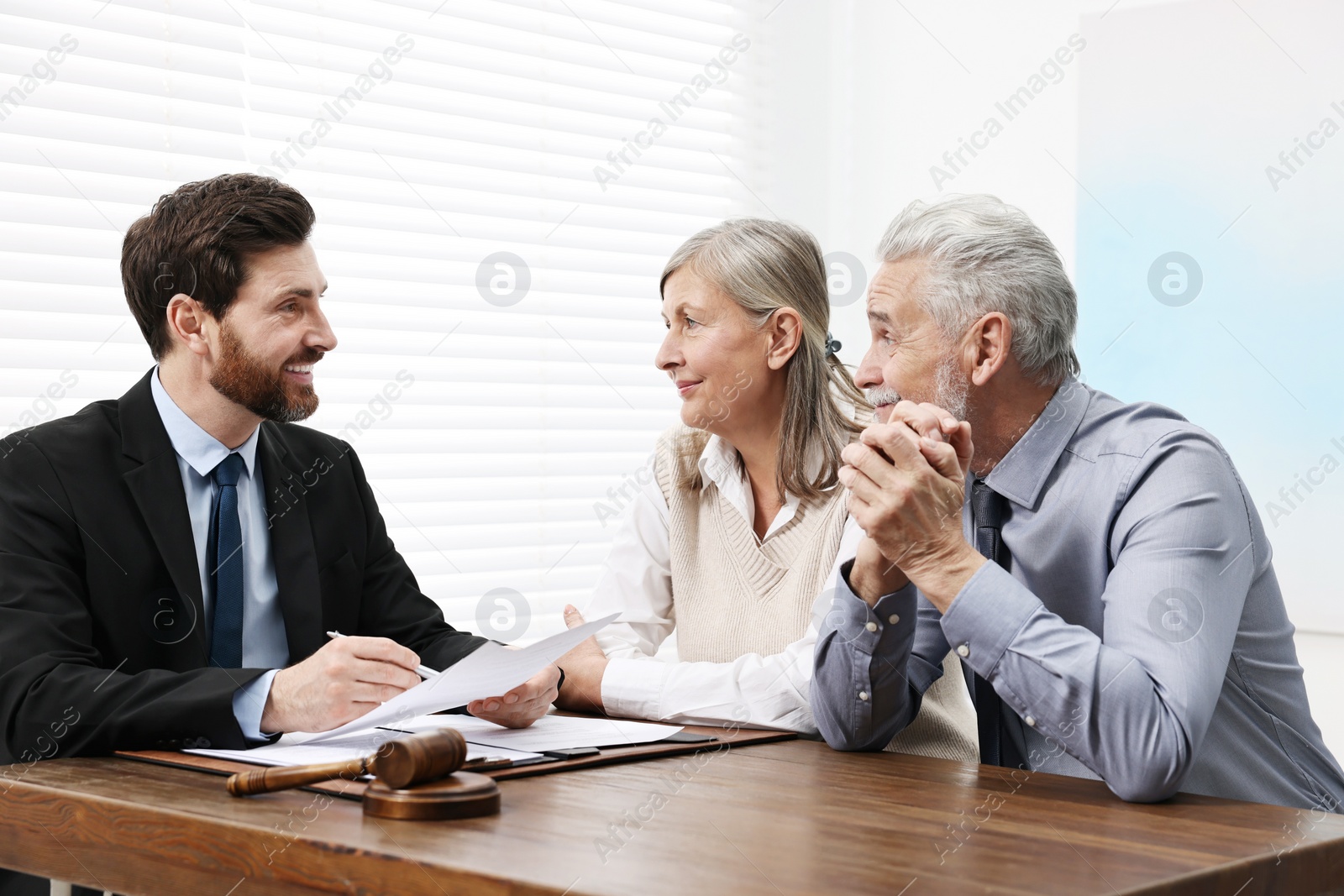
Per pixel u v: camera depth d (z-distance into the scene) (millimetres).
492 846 757
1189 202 2447
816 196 3096
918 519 1044
